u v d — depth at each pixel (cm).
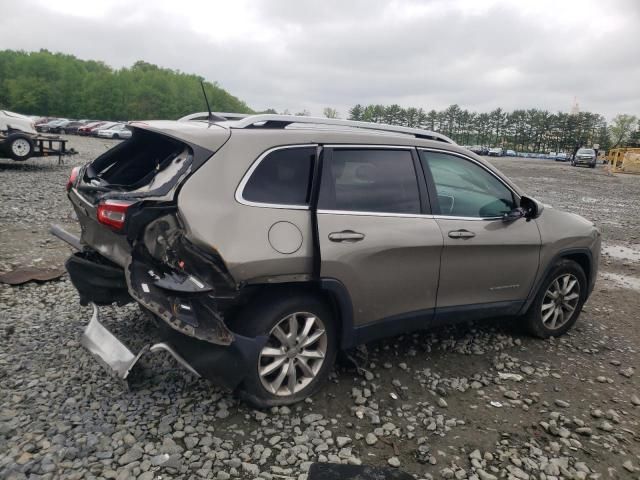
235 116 417
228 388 318
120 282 348
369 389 376
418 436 324
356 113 13762
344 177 359
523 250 445
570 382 409
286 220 328
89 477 264
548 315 486
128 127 373
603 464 308
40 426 299
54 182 1319
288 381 341
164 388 352
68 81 10688
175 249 304
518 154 9869
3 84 10312
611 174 3606
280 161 337
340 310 355
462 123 14212
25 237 737
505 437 329
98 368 370
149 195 307
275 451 299
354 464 290
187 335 296
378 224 363
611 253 936
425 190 397
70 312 471
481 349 458
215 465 282
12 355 383
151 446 290
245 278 309
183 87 11556
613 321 564
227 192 312
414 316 394
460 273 410
